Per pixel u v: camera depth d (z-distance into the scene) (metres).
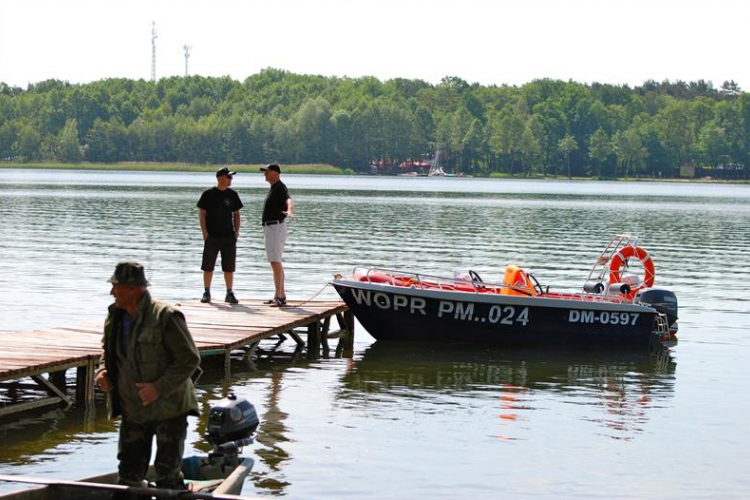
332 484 10.56
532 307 18.61
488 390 15.20
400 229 47.22
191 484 8.96
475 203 80.25
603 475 11.14
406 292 18.30
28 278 26.11
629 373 16.75
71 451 11.38
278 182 18.89
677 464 11.59
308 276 27.91
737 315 23.08
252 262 31.48
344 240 40.19
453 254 35.34
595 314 18.83
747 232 51.72
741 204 93.31
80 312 20.75
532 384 15.74
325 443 11.98
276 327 16.84
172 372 8.18
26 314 20.36
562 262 33.38
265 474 10.79
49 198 71.94
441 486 10.62
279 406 13.70
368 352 18.20
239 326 16.84
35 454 11.25
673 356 18.34
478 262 32.78
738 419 13.69
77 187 97.56
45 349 13.95
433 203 77.81
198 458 9.63
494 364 17.28
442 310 18.45
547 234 46.47
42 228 43.41
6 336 15.05
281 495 10.18
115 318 8.29
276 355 17.72
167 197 76.69
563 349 18.89
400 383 15.52
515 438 12.50
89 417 12.93
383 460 11.41
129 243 37.03
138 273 8.16
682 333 20.70
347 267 30.33
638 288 20.03
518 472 11.16
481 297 18.47
